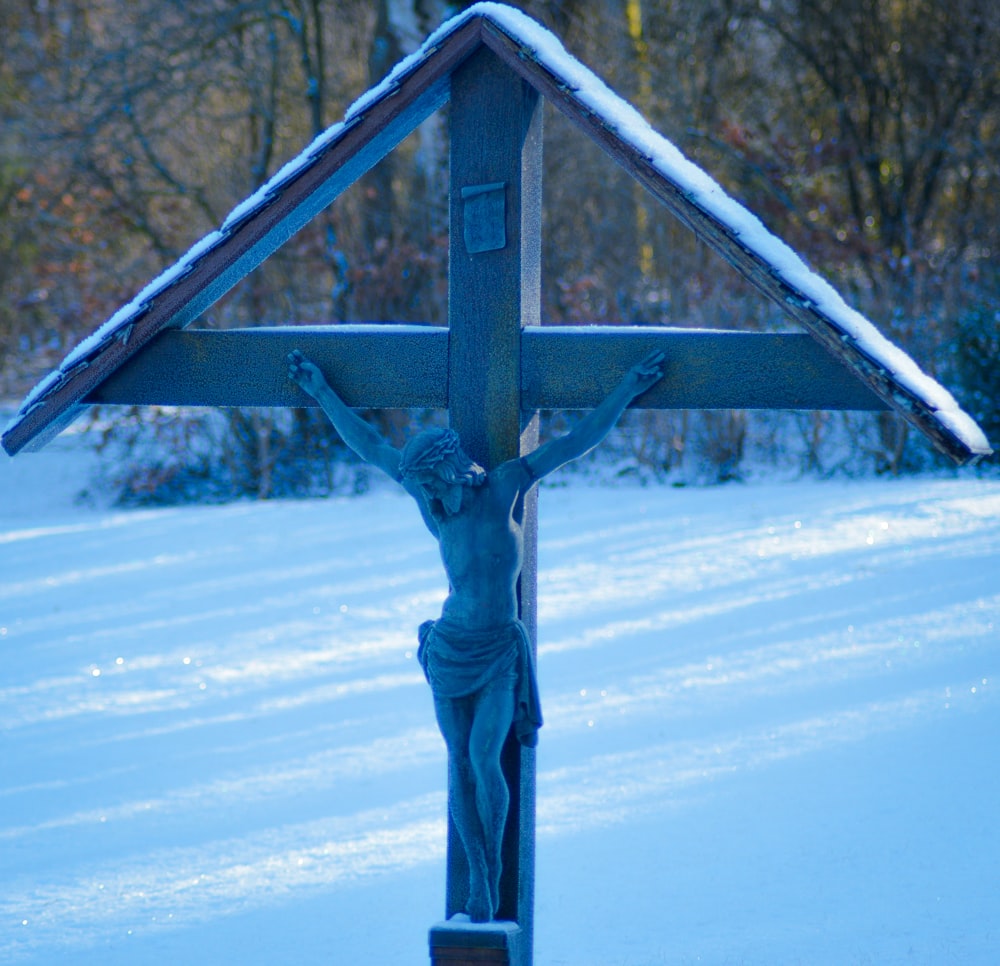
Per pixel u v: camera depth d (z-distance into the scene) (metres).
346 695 12.84
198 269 6.07
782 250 5.61
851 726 10.89
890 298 24.89
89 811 10.03
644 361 5.96
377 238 27.64
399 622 15.40
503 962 5.80
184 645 14.90
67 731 12.08
